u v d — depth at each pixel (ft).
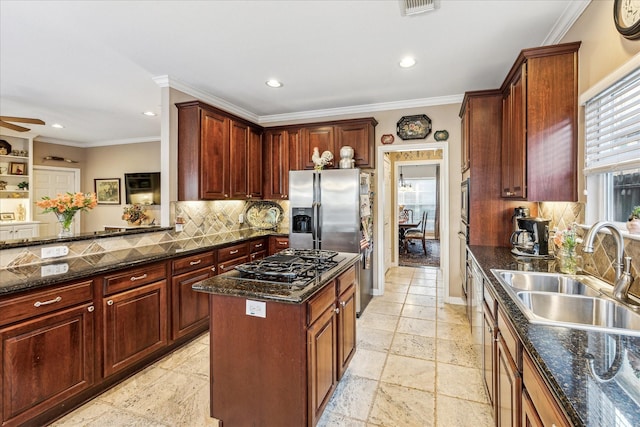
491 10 6.82
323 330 5.92
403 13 6.89
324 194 11.96
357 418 6.25
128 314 7.60
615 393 2.53
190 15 7.00
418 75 10.38
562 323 3.99
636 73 4.95
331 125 13.52
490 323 6.01
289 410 5.26
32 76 10.57
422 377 7.65
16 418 5.61
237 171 12.82
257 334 5.43
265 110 14.39
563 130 6.73
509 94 8.72
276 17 7.08
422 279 16.80
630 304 4.54
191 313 9.55
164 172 10.67
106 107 14.24
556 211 8.20
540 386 3.23
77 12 6.88
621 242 4.73
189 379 7.70
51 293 6.10
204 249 10.02
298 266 6.66
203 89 11.68
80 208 8.57
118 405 6.72
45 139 20.79
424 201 35.68
